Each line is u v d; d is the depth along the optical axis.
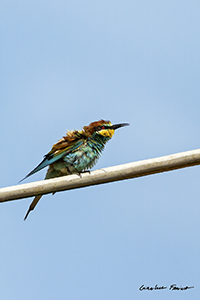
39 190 8.18
